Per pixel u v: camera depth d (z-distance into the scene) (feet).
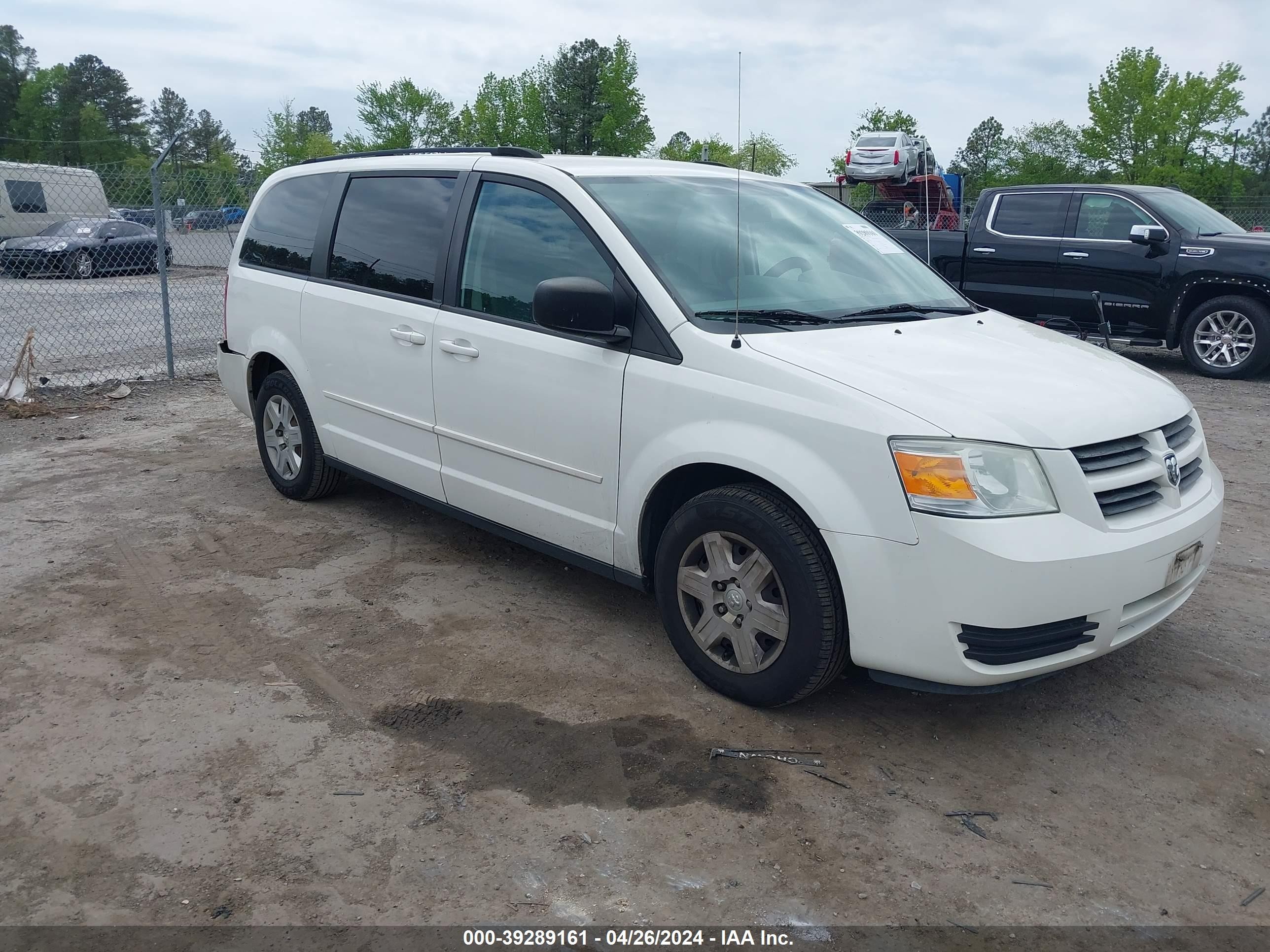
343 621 13.32
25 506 17.97
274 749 10.23
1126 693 11.76
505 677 11.85
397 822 9.09
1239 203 67.26
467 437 13.76
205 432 23.99
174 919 7.89
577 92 145.89
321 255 16.49
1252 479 20.88
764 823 9.20
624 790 9.64
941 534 9.31
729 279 12.16
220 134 306.35
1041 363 11.37
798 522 10.23
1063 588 9.36
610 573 12.48
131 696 11.25
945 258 36.88
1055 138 213.66
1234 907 8.25
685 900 8.20
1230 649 12.92
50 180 49.78
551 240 12.76
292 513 17.70
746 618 10.82
